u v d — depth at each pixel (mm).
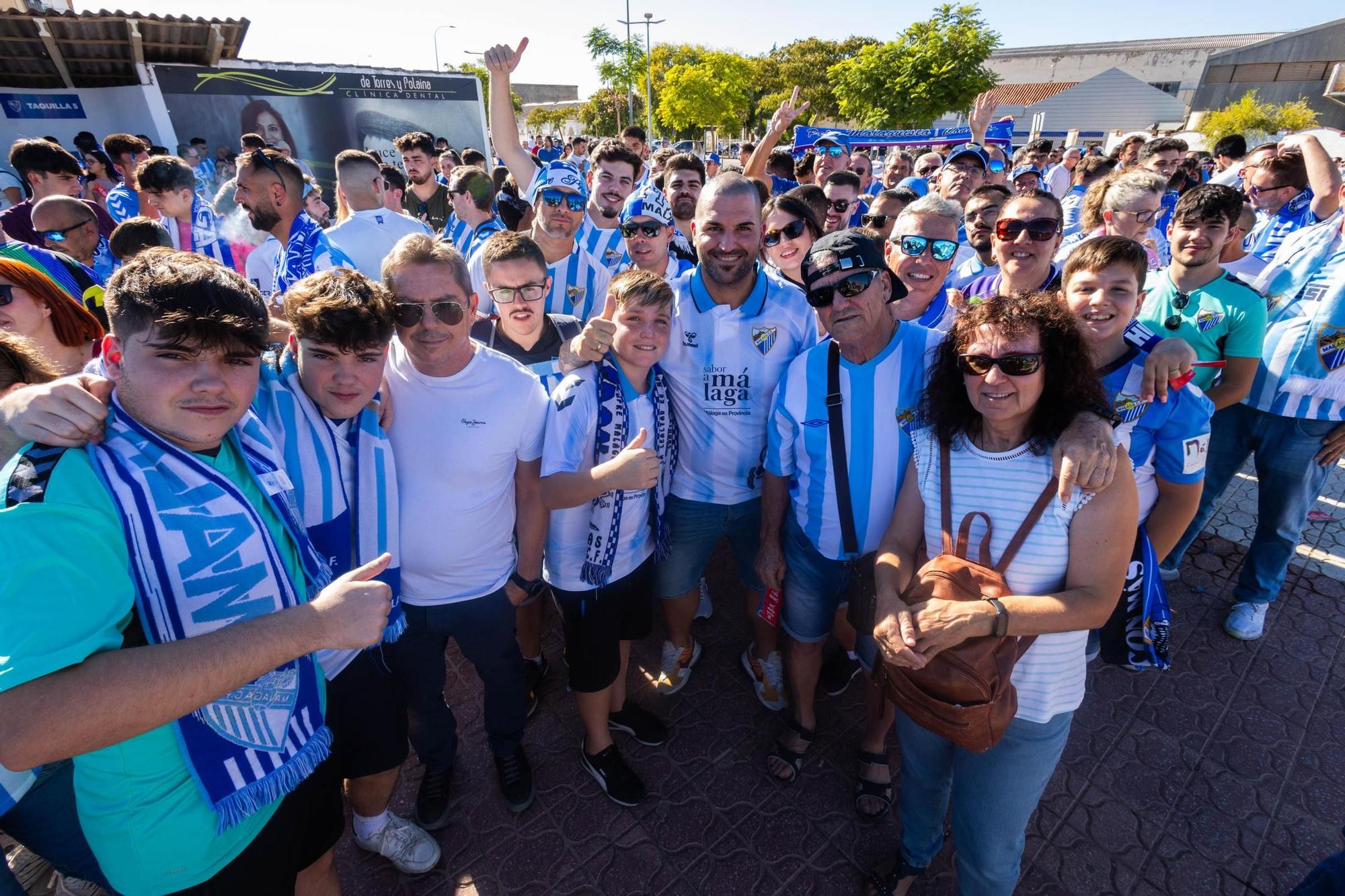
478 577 2170
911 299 2906
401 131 14898
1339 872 1495
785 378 2348
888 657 1563
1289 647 3248
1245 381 2852
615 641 2385
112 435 1173
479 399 1998
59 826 1614
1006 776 1680
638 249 3461
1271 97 37750
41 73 12734
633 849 2314
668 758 2686
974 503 1632
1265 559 3201
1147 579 2084
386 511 1882
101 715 985
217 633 1110
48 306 2148
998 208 3607
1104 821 2395
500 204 4535
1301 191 4773
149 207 5270
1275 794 2488
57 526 1028
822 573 2416
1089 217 3736
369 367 1663
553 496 2006
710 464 2641
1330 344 2885
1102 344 2186
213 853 1334
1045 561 1540
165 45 12805
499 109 4383
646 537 2441
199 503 1233
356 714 1937
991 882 1788
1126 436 2080
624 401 2225
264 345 1251
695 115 39719
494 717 2398
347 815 2465
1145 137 8297
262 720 1354
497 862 2275
